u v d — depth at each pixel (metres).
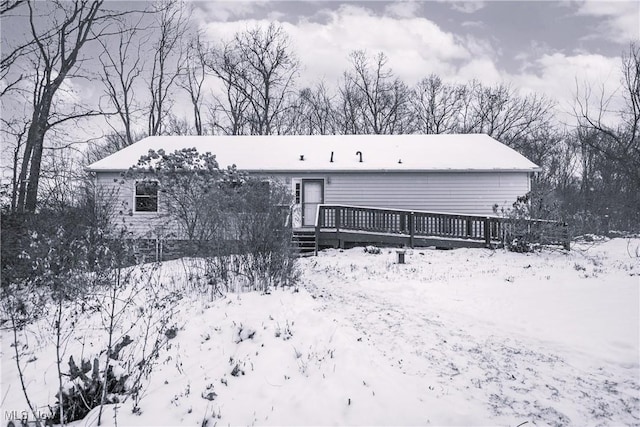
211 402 4.29
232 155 19.83
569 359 5.31
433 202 18.62
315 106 40.94
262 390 4.48
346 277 10.55
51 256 7.91
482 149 20.36
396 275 10.76
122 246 9.14
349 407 4.06
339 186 18.81
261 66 38.16
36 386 5.05
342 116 41.44
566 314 7.04
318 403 4.12
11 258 8.12
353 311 7.39
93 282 8.35
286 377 4.71
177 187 11.66
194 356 5.46
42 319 7.24
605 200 24.61
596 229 23.58
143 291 8.30
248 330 5.90
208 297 7.75
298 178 18.83
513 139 37.62
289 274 8.99
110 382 4.56
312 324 6.17
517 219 15.29
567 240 15.16
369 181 18.78
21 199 11.74
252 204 8.91
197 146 20.91
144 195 17.20
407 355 5.41
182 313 6.95
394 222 17.95
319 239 16.25
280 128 39.09
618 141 13.89
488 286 9.32
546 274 10.73
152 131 31.30
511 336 6.15
